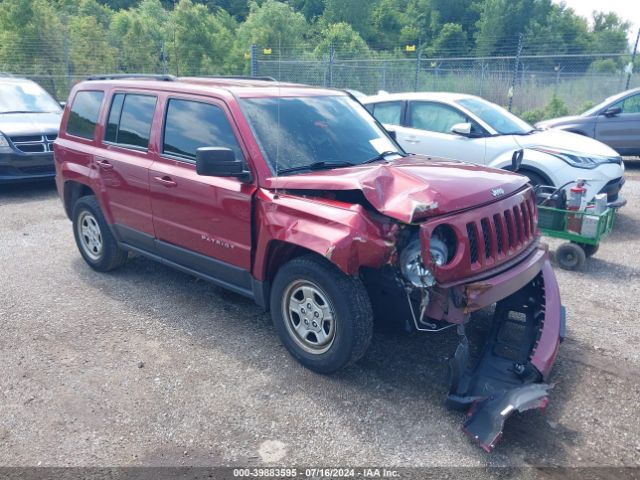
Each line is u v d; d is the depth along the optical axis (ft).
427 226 11.10
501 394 11.33
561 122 42.91
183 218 15.55
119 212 17.85
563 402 12.31
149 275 19.74
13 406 12.18
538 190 22.24
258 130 14.17
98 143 18.45
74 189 20.22
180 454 10.69
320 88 17.48
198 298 17.78
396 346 14.65
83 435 11.25
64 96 77.56
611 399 12.41
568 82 72.23
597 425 11.54
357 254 11.45
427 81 76.28
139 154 16.79
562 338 13.20
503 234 12.47
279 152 13.98
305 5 196.65
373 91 77.66
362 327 12.18
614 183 24.71
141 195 16.74
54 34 79.36
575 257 20.47
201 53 86.89
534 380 11.85
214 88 15.28
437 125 28.43
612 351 14.49
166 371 13.51
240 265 14.34
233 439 11.10
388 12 213.46
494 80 71.36
